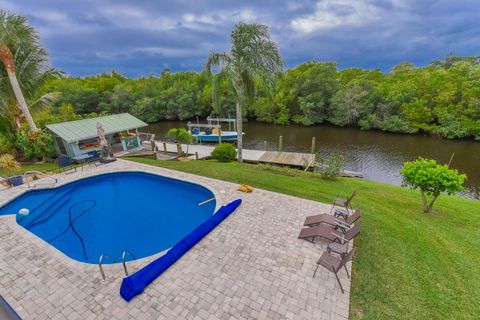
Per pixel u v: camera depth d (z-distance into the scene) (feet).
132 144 55.01
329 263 15.10
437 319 13.01
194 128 82.17
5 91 44.27
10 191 30.91
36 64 46.55
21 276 16.48
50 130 44.86
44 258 18.20
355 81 103.81
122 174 38.24
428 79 87.35
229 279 15.88
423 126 81.56
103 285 15.60
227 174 36.76
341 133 92.12
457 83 77.97
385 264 17.06
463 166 55.31
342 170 45.14
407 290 14.85
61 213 28.14
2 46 39.70
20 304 14.37
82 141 50.98
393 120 85.87
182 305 14.10
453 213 24.98
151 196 32.07
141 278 15.44
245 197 27.84
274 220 22.85
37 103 50.31
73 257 20.95
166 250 18.93
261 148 74.64
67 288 15.42
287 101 113.29
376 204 26.81
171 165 42.14
